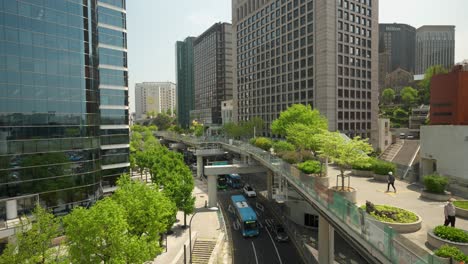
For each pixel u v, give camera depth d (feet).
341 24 236.22
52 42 105.81
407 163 136.15
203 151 232.73
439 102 122.01
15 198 95.91
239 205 140.77
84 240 58.75
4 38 94.43
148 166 159.94
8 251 57.21
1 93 93.56
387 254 40.52
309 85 246.27
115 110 153.17
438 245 44.37
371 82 256.11
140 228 75.82
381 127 238.89
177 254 100.17
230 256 104.68
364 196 77.77
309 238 115.65
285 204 146.20
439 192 73.82
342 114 237.04
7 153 94.43
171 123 611.88
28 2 99.76
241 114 354.74
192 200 124.67
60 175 106.73
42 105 102.78
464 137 92.38
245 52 342.03
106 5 150.71
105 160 148.87
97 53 125.70
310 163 106.32
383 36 647.56
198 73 598.75
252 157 166.09
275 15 286.87
